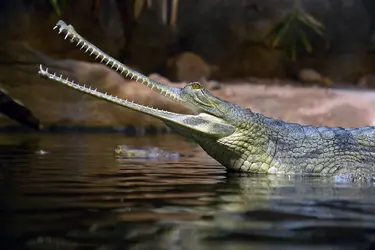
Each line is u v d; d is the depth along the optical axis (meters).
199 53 24.00
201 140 6.14
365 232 2.80
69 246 2.47
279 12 24.34
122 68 5.92
